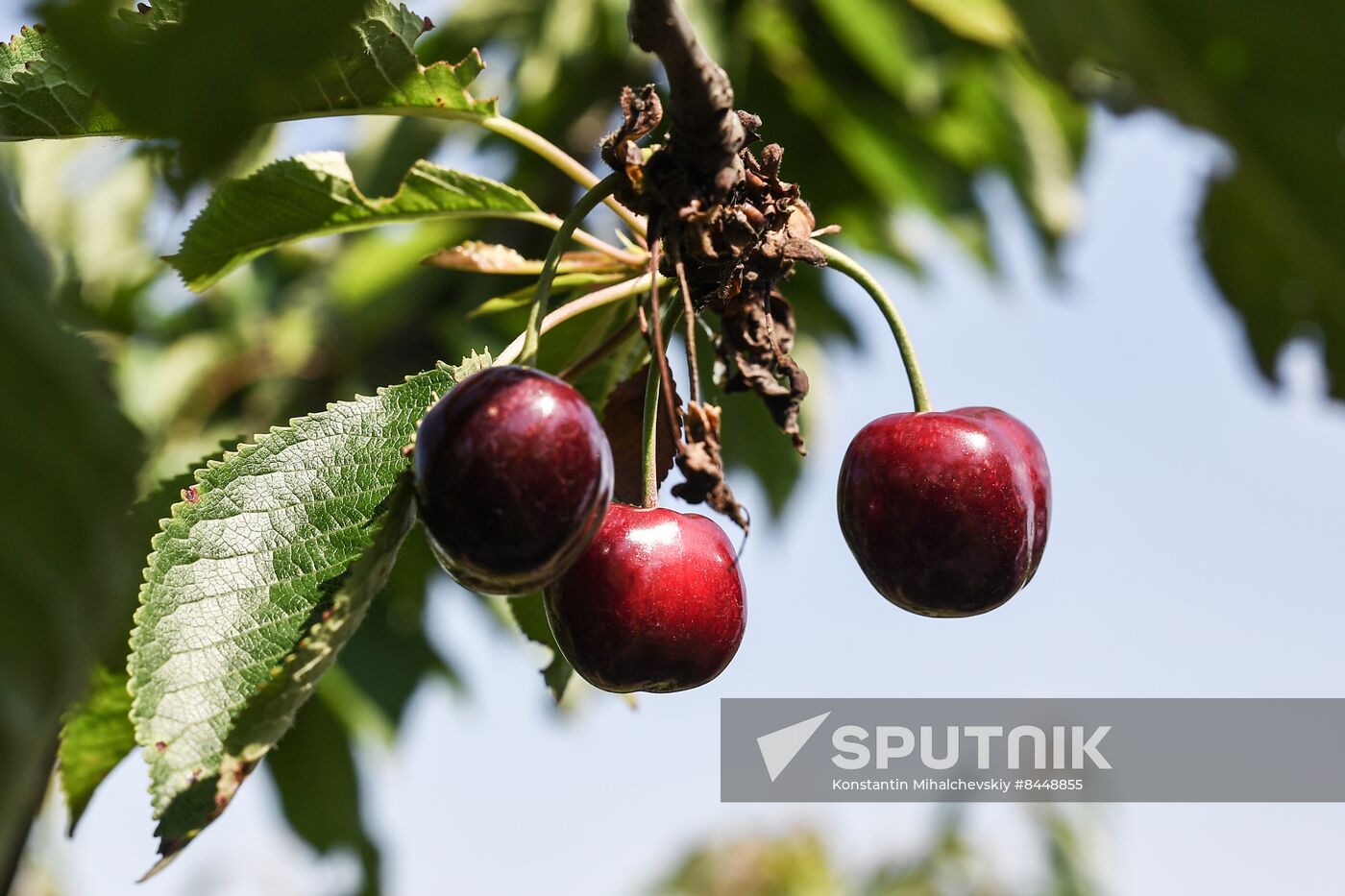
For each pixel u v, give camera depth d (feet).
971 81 2.76
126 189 2.22
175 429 2.55
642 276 1.92
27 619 1.05
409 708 2.58
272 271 2.93
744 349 1.84
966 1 2.46
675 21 1.74
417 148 2.52
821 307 2.94
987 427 1.89
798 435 1.84
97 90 0.98
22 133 1.86
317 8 1.00
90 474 1.07
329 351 2.64
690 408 1.80
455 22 2.76
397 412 1.82
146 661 1.77
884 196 2.83
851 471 1.90
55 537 1.06
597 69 2.72
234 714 1.77
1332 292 1.48
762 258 1.84
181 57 0.99
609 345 1.94
